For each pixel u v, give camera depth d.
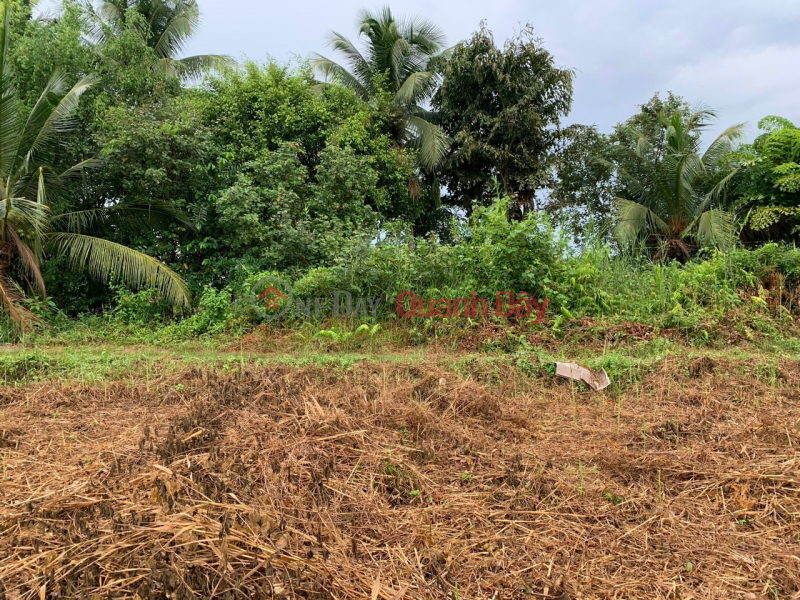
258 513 2.26
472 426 3.93
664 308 7.90
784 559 2.25
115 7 14.10
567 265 8.37
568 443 3.67
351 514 2.55
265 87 12.55
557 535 2.47
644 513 2.63
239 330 8.12
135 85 11.59
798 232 12.45
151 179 9.60
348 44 15.90
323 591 1.91
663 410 4.36
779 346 6.93
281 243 9.75
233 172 10.84
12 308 8.23
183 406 4.36
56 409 4.36
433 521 2.55
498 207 8.32
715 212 12.21
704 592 2.07
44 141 9.53
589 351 6.65
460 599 2.00
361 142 12.69
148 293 9.18
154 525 2.21
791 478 2.81
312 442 3.20
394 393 4.38
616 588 2.10
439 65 15.38
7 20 9.26
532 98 14.43
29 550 2.16
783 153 12.58
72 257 9.34
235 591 1.83
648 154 15.32
